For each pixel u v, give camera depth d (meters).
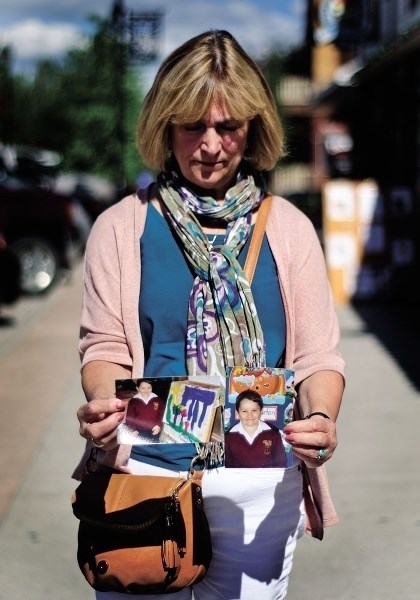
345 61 33.03
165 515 2.04
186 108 2.10
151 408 2.01
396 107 15.48
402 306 10.99
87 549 2.09
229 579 2.19
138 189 2.30
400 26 16.12
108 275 2.20
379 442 5.67
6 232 13.19
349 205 11.18
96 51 30.39
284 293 2.17
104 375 2.14
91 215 22.55
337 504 4.68
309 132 36.75
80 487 2.13
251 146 2.29
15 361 8.55
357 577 3.91
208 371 2.10
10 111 30.95
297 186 37.59
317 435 1.97
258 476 2.13
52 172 20.16
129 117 41.81
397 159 15.85
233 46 2.15
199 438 2.00
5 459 5.53
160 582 2.06
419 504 4.66
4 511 4.68
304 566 4.02
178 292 2.14
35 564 4.09
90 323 2.21
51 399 7.03
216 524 2.15
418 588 3.80
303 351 2.19
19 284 11.09
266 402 2.00
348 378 7.36
